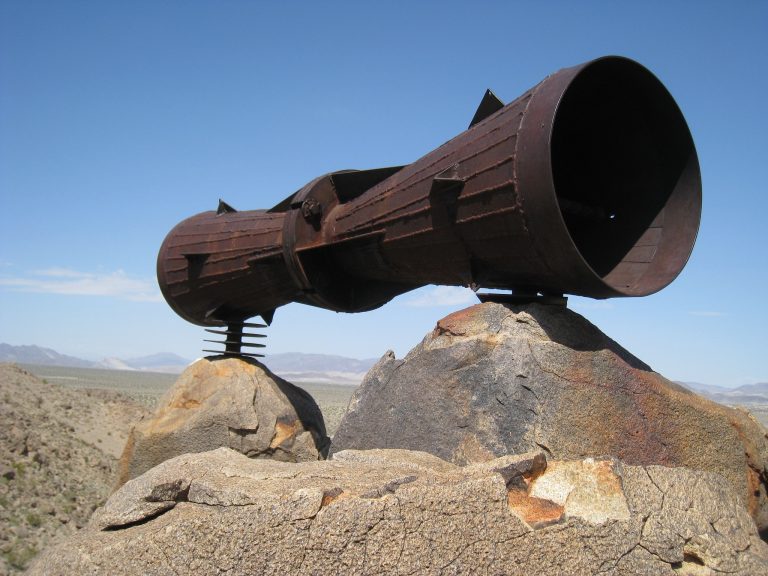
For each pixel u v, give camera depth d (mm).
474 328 7391
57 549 4941
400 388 7680
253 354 12250
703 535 5426
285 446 11344
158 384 104688
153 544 4660
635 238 7633
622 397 6895
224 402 11227
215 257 11281
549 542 4992
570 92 7133
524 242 6645
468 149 7277
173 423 11211
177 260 11859
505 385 6809
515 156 6531
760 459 7500
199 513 4938
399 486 5012
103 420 24359
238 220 11375
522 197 6445
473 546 4824
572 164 8211
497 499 4984
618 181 7934
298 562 4566
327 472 5574
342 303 10188
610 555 5078
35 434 19781
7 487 15891
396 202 8258
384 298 10734
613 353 7129
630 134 7559
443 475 5453
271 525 4625
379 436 7695
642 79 6922
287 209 10812
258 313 12188
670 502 5512
